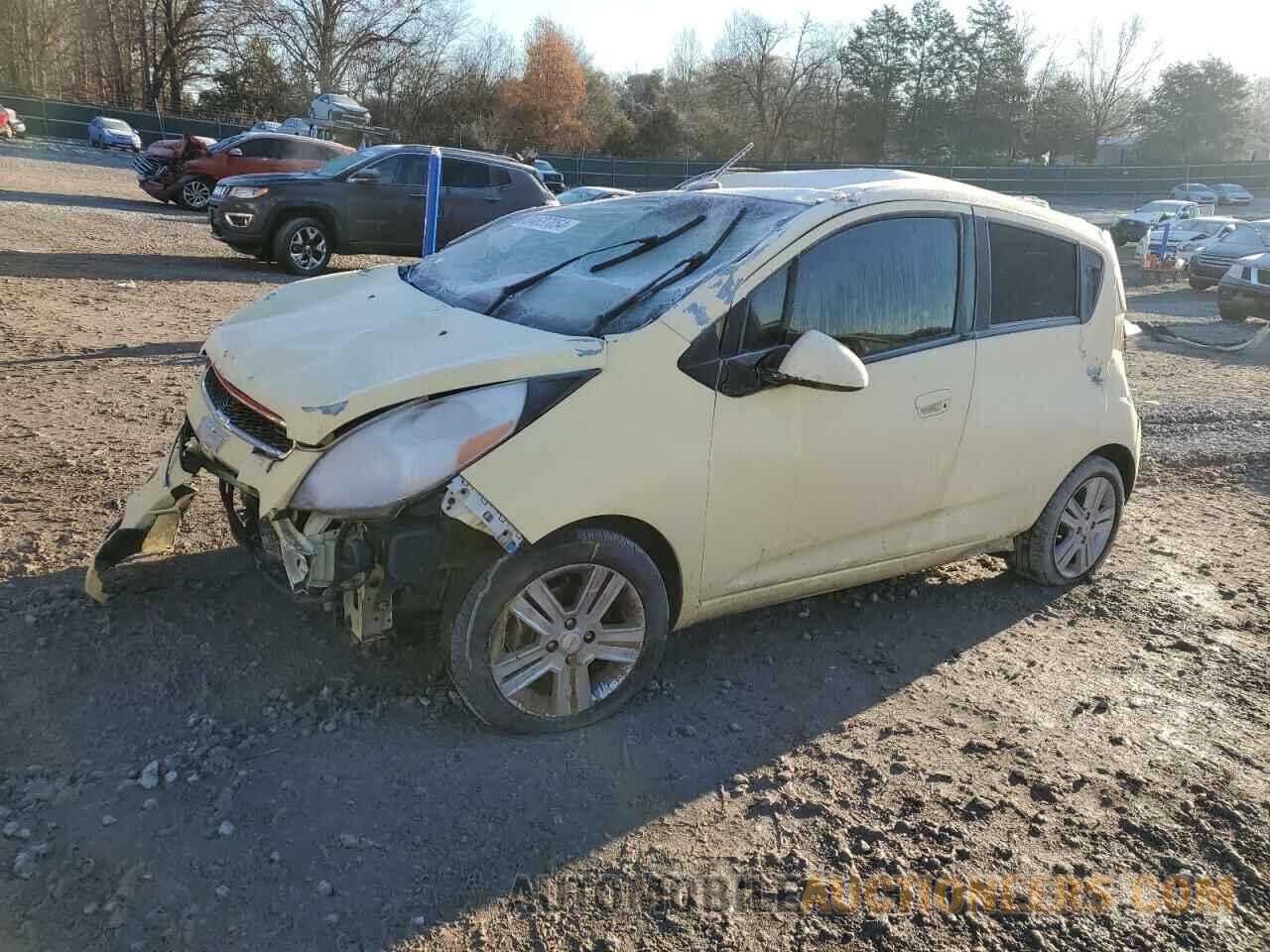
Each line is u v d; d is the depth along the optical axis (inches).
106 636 145.3
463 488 116.3
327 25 2231.8
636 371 127.6
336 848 108.8
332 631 152.1
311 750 124.6
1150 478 281.0
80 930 95.3
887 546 160.7
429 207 292.0
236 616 154.0
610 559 128.6
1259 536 237.6
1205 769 137.6
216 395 140.1
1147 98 3221.0
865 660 162.4
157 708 130.7
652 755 130.9
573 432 122.4
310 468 117.1
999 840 119.5
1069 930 106.3
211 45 2287.2
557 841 113.4
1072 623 182.5
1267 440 327.0
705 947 100.6
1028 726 145.6
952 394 159.3
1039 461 176.7
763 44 3034.0
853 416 146.9
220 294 478.9
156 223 764.0
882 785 128.4
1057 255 177.6
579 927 101.7
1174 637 179.0
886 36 3009.4
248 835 109.4
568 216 173.6
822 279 144.5
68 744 122.3
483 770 124.0
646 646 136.6
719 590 142.3
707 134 2768.2
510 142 2463.1
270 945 95.8
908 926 105.2
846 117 3046.3
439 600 126.5
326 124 1423.5
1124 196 2385.6
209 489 203.8
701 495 133.5
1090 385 184.1
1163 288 941.8
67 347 326.3
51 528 181.8
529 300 144.1
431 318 139.9
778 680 153.6
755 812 121.4
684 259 143.9
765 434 138.0
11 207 736.3
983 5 3009.4
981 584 196.9
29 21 2226.9
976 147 3100.4
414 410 118.2
